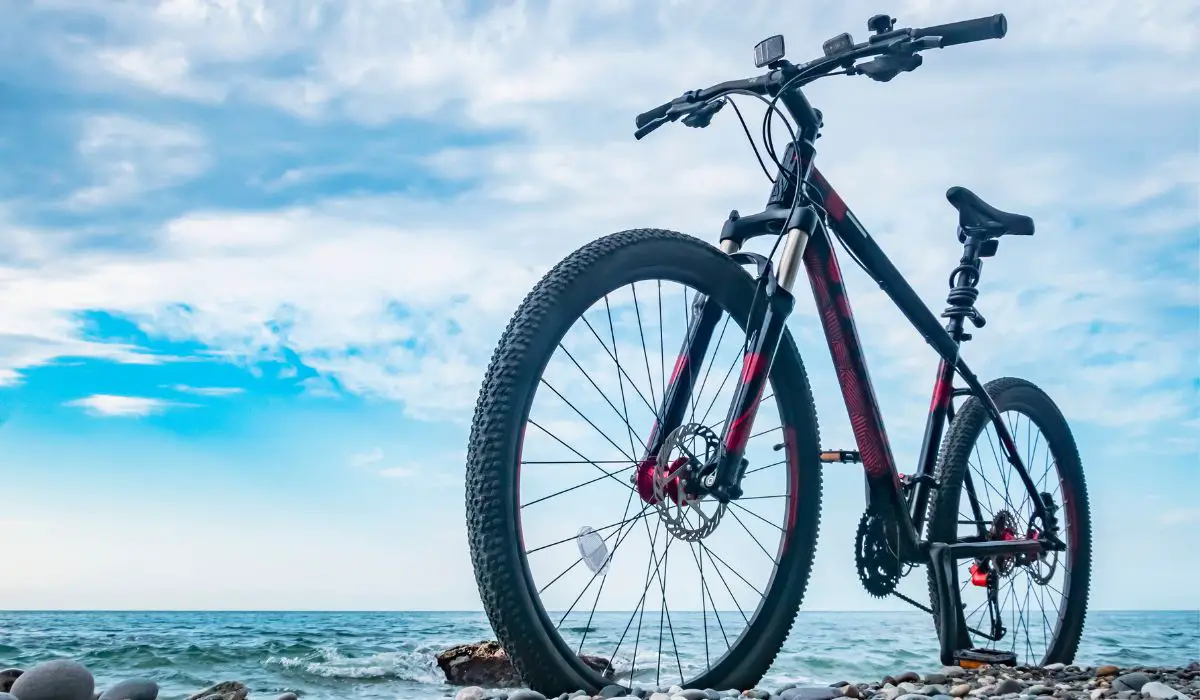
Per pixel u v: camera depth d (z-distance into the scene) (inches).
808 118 102.5
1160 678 122.9
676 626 135.3
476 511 75.0
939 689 99.3
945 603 121.7
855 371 109.8
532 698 75.3
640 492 85.7
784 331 100.7
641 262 87.2
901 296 119.7
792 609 98.7
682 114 103.6
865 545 113.7
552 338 79.3
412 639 375.2
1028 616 146.6
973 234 138.1
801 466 101.3
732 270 96.0
